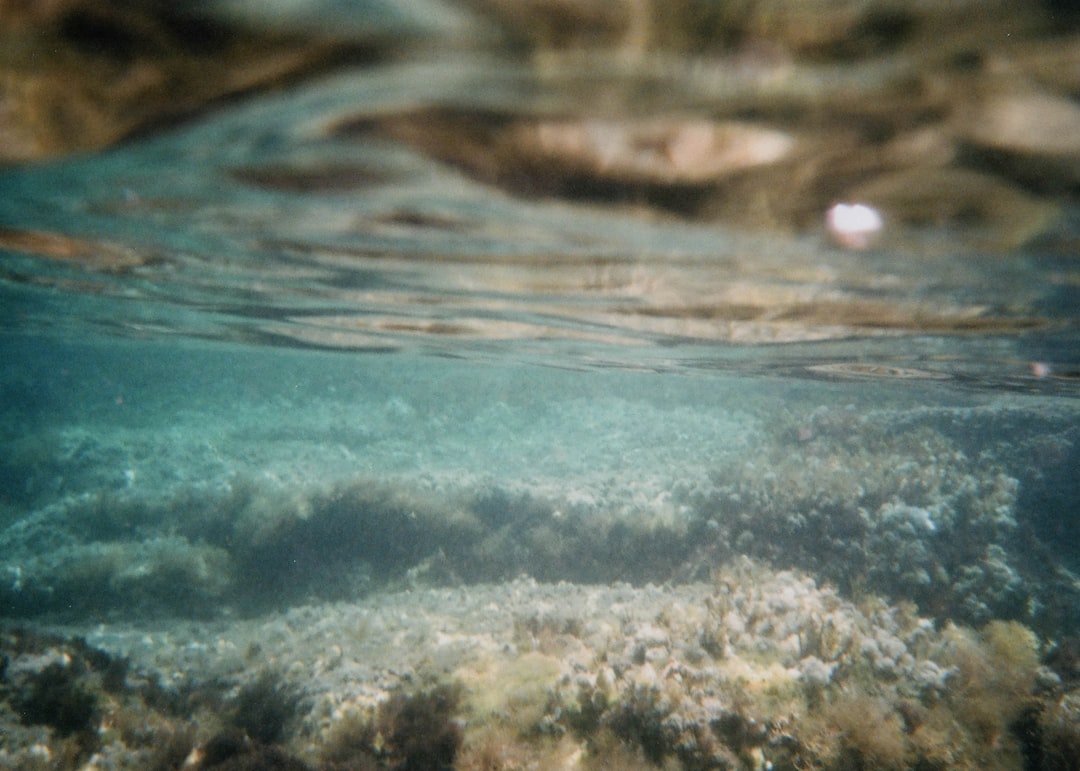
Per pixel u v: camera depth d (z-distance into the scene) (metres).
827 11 0.16
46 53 0.20
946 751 0.56
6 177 0.33
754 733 0.54
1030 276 0.38
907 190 0.27
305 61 0.20
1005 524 0.96
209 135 0.26
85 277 0.68
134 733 0.58
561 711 0.57
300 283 0.61
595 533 1.02
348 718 0.57
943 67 0.18
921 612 0.85
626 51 0.18
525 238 0.39
